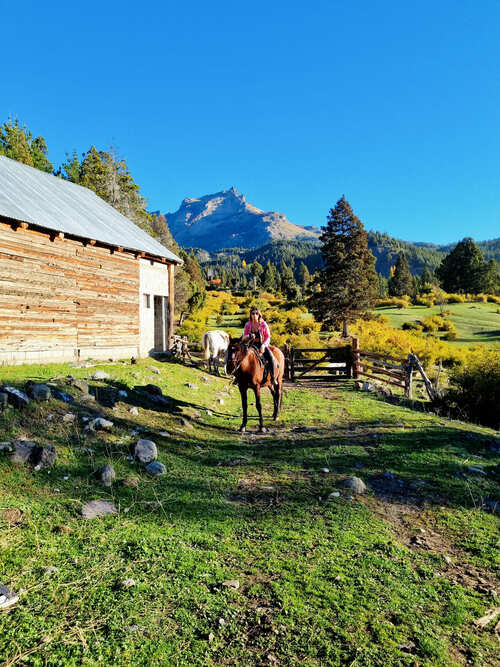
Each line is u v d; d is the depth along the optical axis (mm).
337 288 46375
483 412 11992
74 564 3482
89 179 42312
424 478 6250
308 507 5105
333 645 2812
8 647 2566
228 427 9133
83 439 6125
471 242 98125
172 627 2889
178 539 4082
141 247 16781
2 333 11453
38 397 6863
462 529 4766
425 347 24875
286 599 3271
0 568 3305
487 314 64812
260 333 8914
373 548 4215
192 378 14070
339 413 10961
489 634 3047
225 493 5426
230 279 159250
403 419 10273
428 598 3441
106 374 10734
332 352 18375
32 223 11742
